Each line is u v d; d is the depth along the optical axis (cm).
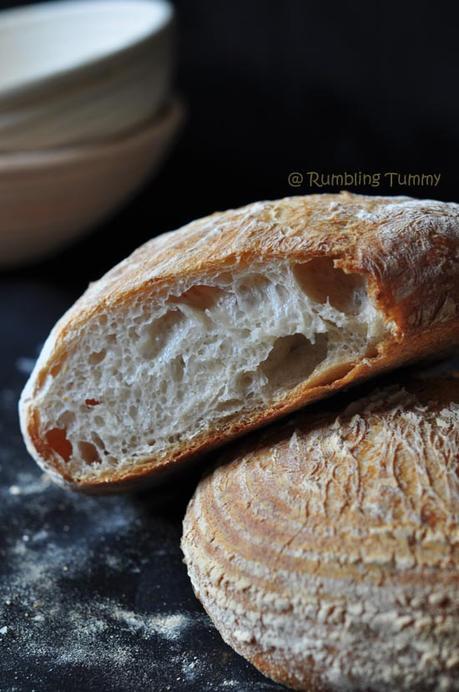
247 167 106
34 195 79
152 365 49
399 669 42
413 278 46
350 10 97
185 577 52
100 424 51
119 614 50
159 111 86
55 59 91
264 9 100
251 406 49
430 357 52
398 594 42
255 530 45
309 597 43
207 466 52
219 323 48
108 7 89
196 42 103
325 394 48
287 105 103
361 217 48
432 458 45
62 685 46
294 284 47
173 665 47
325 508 44
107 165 80
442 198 97
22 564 53
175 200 105
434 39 96
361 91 100
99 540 55
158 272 48
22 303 82
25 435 51
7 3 108
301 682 44
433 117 99
